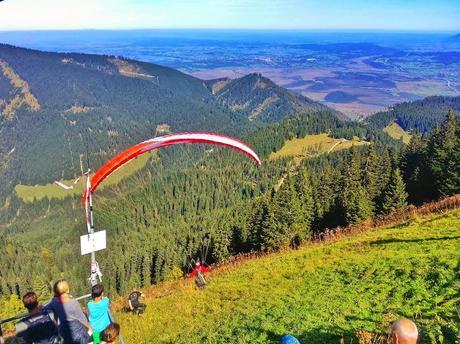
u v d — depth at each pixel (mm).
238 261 28500
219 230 72312
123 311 18750
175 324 15664
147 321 16438
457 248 16609
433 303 11258
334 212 57062
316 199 60594
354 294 13727
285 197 57375
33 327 7891
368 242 22078
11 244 181875
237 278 20703
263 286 18156
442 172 50594
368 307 12266
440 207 29094
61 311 8258
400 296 12477
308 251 23484
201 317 15898
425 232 21078
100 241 9688
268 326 12375
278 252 28656
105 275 107375
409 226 24375
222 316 15156
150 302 19297
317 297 14398
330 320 11742
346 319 11648
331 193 62281
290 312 13266
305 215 56688
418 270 14195
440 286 12414
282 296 15688
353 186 59188
